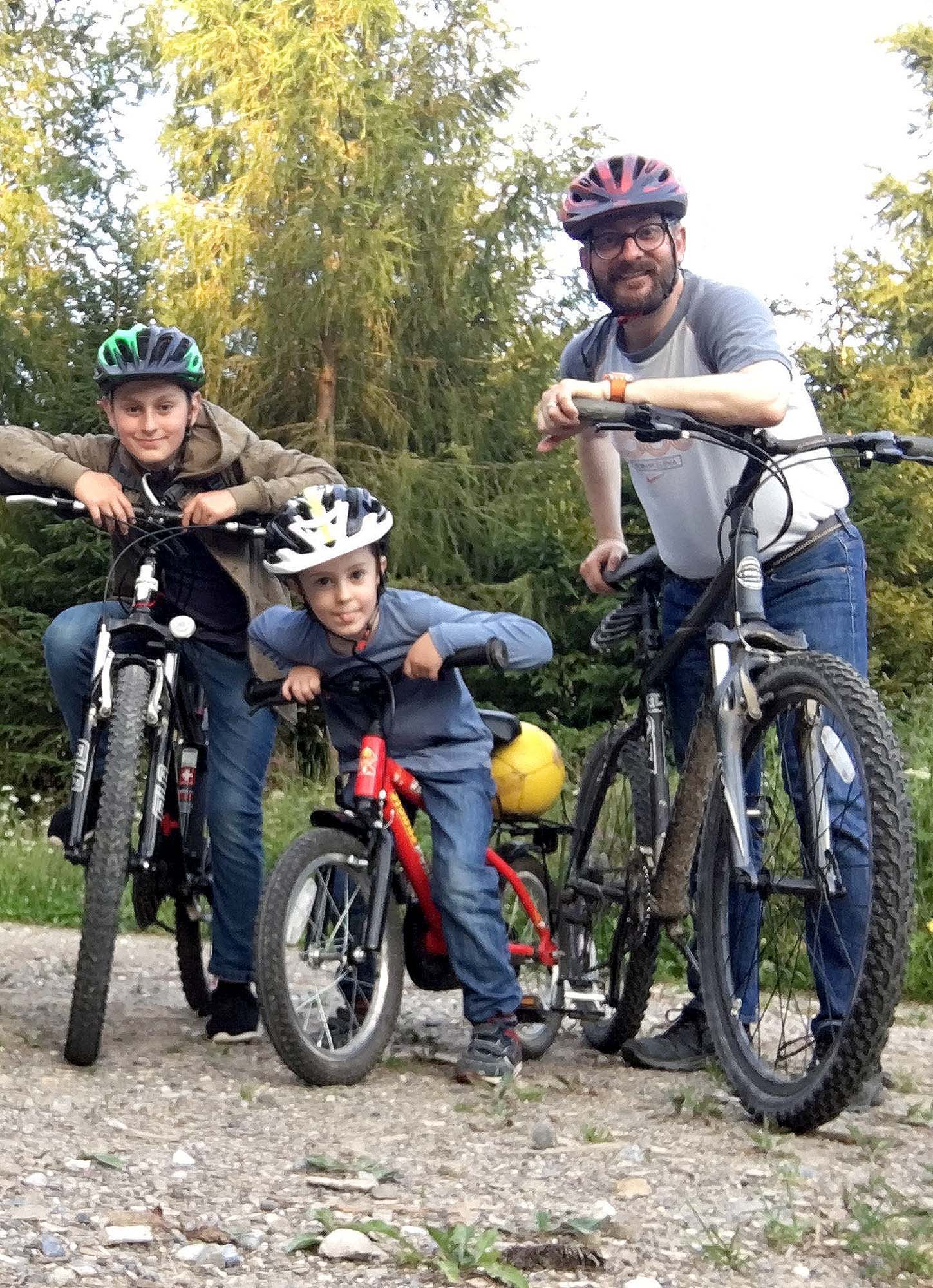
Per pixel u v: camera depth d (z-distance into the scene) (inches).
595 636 187.0
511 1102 150.2
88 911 155.0
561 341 749.9
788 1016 155.5
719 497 163.0
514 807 175.9
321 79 705.6
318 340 710.5
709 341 158.2
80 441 179.2
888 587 634.8
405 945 167.8
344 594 156.9
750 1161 127.0
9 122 930.7
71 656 173.2
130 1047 172.6
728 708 140.9
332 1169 120.0
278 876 153.3
